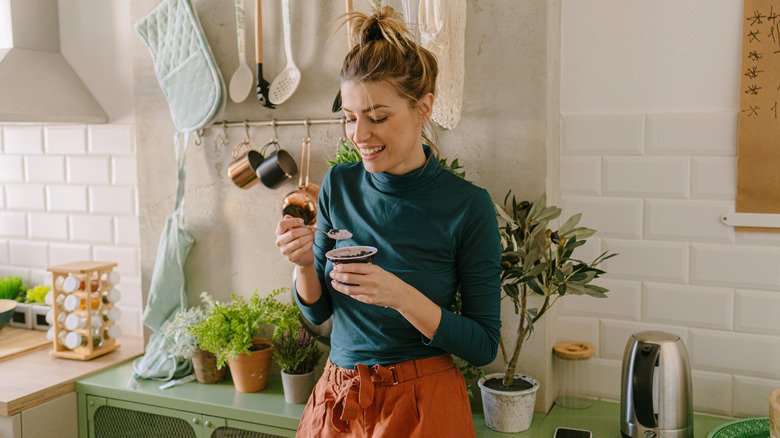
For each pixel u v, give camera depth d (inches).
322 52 83.0
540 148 73.8
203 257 92.7
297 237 57.0
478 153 76.5
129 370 90.8
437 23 68.7
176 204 90.2
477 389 78.2
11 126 113.7
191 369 88.3
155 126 94.1
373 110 52.2
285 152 83.4
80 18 104.5
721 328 73.4
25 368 89.8
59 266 94.8
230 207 90.4
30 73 97.9
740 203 70.9
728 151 71.4
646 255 75.8
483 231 55.8
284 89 84.6
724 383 73.9
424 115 55.5
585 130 77.1
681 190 73.6
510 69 74.2
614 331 78.2
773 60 68.3
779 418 58.0
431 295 55.7
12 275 115.7
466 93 76.3
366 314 56.7
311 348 79.7
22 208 114.7
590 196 77.6
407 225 56.5
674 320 75.3
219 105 86.0
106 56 103.7
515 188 75.3
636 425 67.8
